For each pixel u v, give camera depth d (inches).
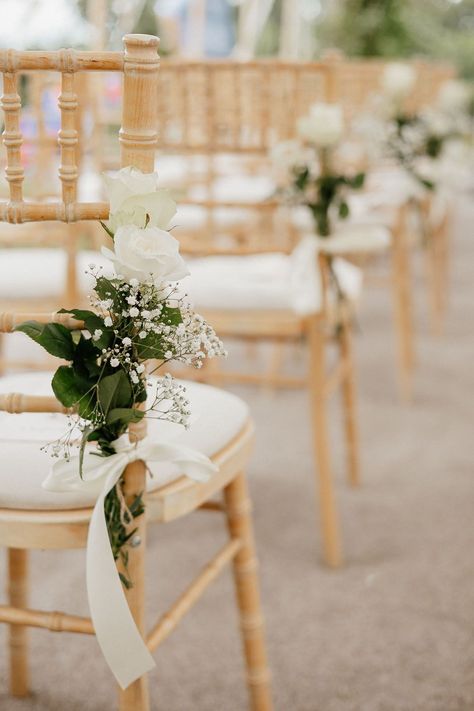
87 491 34.2
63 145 32.9
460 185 115.8
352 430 80.8
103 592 33.1
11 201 33.5
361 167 94.9
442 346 130.5
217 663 55.8
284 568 67.6
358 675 54.2
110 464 33.6
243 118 70.1
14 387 46.4
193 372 72.3
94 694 52.9
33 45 114.6
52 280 66.5
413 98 110.7
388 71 97.8
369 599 63.1
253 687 48.9
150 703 51.7
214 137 67.5
